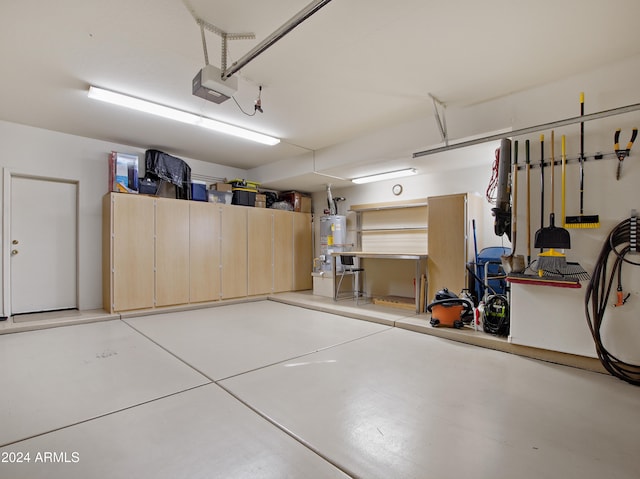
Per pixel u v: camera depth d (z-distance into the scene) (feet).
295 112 13.50
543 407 7.39
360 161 16.34
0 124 14.65
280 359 10.42
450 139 13.19
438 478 5.11
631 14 7.63
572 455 5.70
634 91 9.23
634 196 9.16
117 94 11.66
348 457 5.60
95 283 17.29
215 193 20.17
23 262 15.80
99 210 17.33
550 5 7.38
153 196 17.52
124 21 7.99
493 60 9.66
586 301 9.50
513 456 5.66
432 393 8.05
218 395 7.93
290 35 8.50
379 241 20.94
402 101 12.44
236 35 8.57
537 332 10.55
